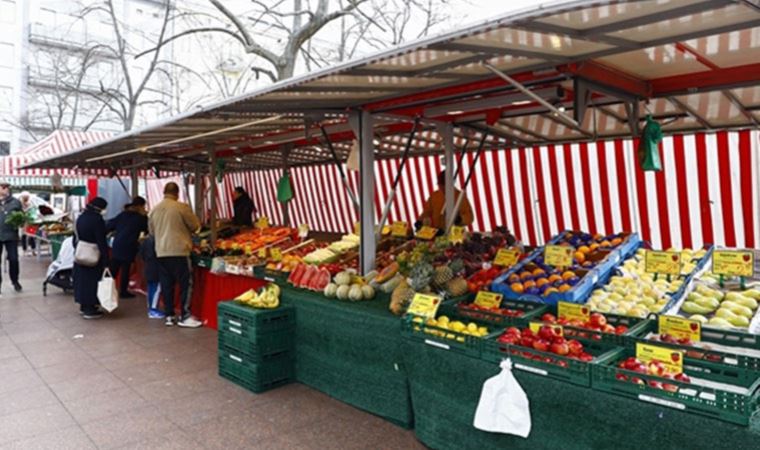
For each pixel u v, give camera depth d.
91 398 4.44
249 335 4.56
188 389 4.64
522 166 8.27
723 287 3.94
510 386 2.84
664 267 4.12
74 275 7.62
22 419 4.03
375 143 7.84
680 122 5.70
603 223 7.44
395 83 3.91
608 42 2.64
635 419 2.40
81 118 33.72
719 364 2.57
